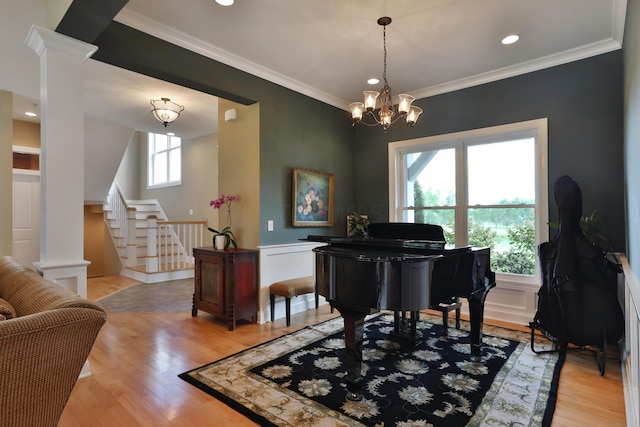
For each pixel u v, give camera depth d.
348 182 4.92
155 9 2.63
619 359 2.72
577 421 1.91
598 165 3.25
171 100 4.45
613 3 2.57
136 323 3.71
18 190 5.48
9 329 1.20
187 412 2.02
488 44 3.19
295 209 4.09
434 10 2.65
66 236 2.45
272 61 3.53
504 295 3.81
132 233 6.46
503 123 3.80
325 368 2.59
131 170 8.78
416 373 2.50
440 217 4.36
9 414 1.23
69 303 1.43
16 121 5.41
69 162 2.47
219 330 3.48
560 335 2.68
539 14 2.71
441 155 4.35
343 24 2.84
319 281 2.46
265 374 2.49
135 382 2.38
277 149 3.96
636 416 1.64
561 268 2.69
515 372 2.50
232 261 3.52
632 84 2.25
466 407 2.06
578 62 3.36
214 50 3.26
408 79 4.00
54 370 1.32
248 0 2.51
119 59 2.76
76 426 1.88
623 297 2.78
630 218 2.45
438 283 2.26
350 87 4.23
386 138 4.73
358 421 1.93
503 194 3.89
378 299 2.10
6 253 4.06
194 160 7.17
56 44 2.40
